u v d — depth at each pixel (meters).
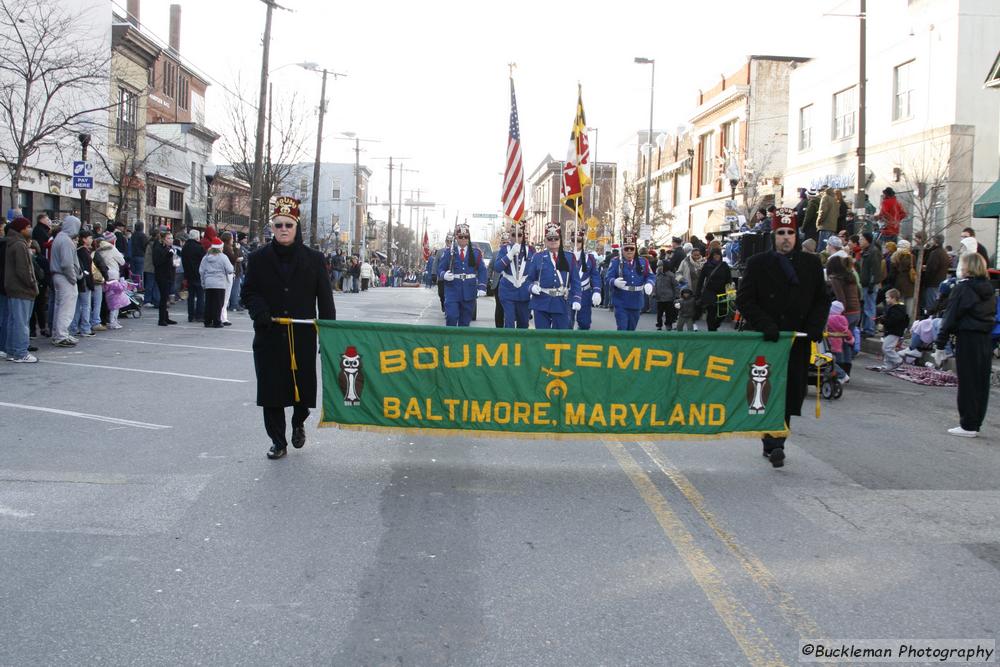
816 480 7.45
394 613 4.50
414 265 141.12
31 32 26.53
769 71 43.16
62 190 31.28
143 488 6.55
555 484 7.04
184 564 5.09
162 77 49.91
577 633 4.32
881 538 5.94
